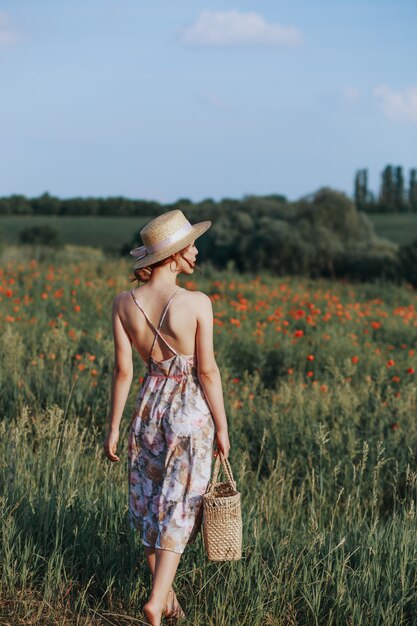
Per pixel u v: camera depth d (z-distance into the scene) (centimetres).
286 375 868
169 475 327
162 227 336
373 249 2483
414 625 353
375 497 484
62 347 760
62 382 671
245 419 658
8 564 362
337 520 488
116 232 6303
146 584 367
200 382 334
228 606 351
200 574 371
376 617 345
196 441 328
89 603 357
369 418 684
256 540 387
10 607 346
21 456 462
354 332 1138
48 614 343
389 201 9981
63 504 399
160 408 330
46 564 375
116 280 1434
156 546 324
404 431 637
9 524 375
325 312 1319
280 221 2619
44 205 7994
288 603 356
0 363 715
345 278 2284
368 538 404
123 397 344
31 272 1492
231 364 904
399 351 1059
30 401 637
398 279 2155
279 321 1126
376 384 838
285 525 436
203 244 2667
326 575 375
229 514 326
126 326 341
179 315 330
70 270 1586
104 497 415
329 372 879
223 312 1185
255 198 2877
